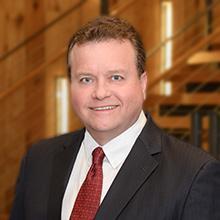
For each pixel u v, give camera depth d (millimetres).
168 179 1996
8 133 7262
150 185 2016
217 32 6023
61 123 7699
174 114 6793
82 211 2098
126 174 2080
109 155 2150
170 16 8672
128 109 2051
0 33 7199
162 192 1977
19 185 2479
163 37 8664
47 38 7559
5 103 7215
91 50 1990
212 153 4340
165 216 1945
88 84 2045
